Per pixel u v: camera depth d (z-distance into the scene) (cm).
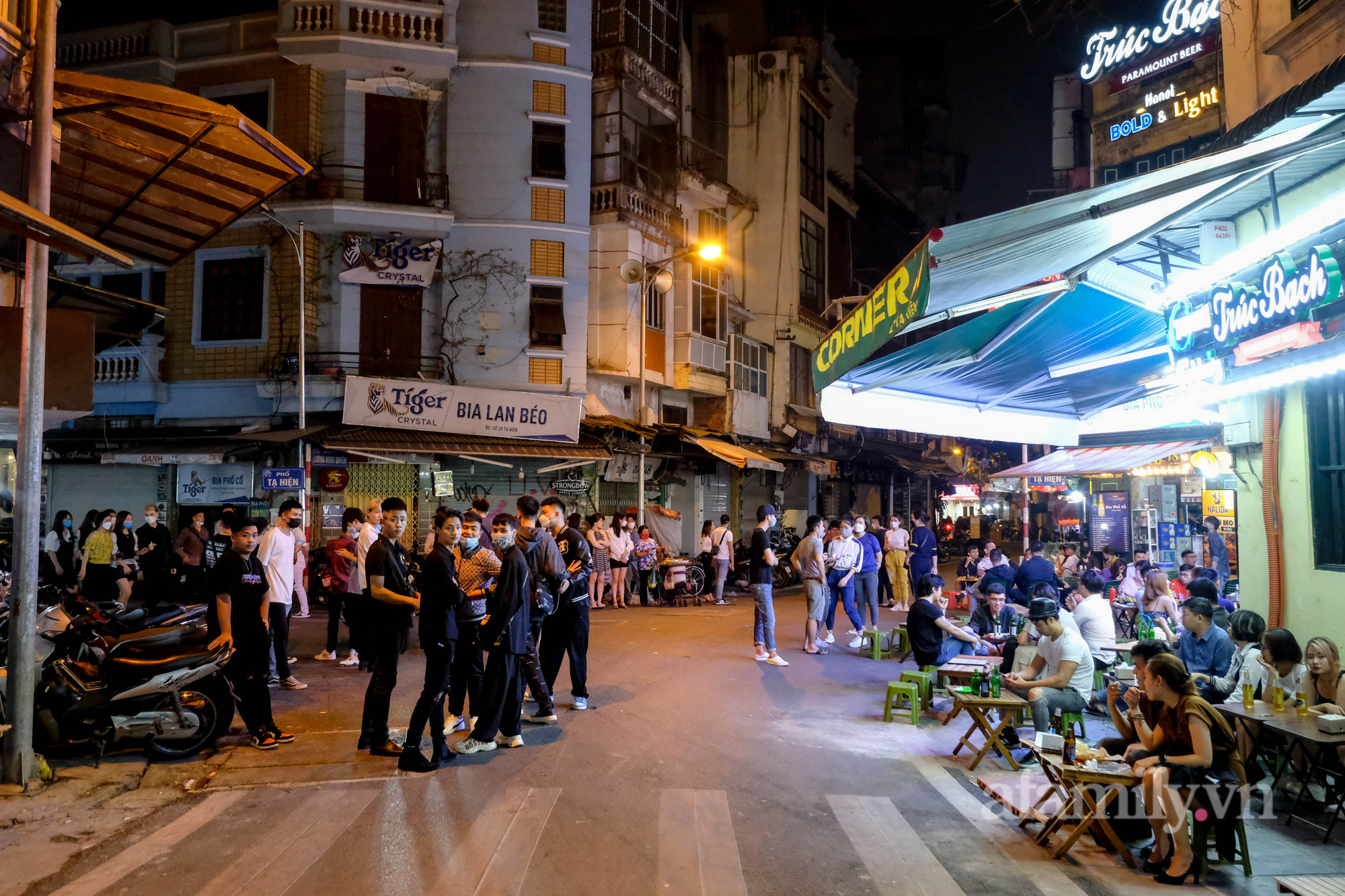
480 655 723
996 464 4444
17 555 590
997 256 529
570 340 2061
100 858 478
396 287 1983
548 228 2050
